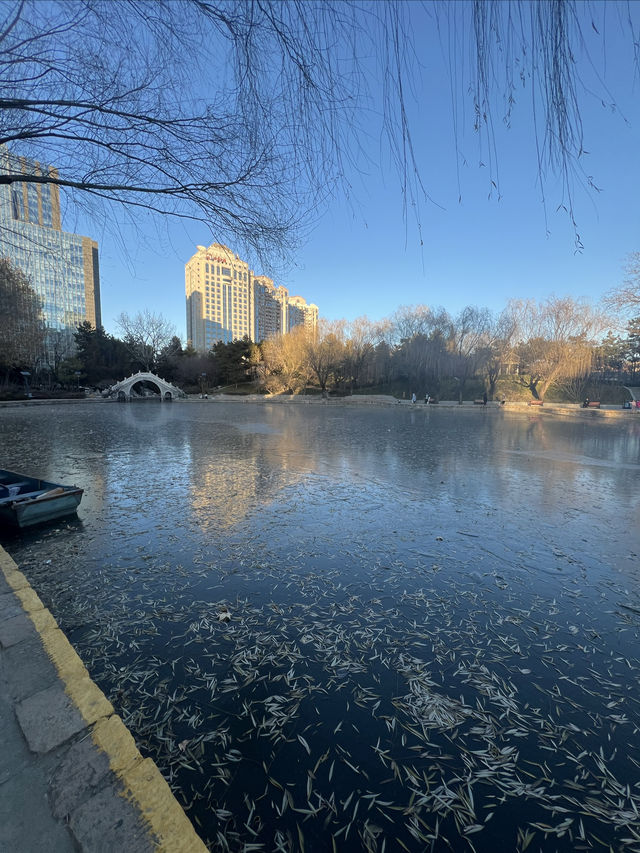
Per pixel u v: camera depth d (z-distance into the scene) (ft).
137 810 4.20
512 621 11.43
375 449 42.19
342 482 27.48
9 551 15.93
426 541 17.24
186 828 4.07
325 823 6.05
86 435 51.52
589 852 5.65
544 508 22.02
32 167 8.77
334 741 7.45
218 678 9.05
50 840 3.86
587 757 7.18
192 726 7.75
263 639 10.48
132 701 8.34
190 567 14.64
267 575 14.06
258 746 7.34
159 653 9.88
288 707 8.25
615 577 14.15
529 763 7.06
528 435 55.98
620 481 28.63
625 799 6.42
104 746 4.93
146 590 12.97
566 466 33.96
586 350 115.55
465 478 29.14
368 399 135.85
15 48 5.79
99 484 26.66
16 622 7.47
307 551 16.08
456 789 6.58
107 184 8.68
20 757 4.74
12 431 54.95
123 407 107.34
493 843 5.77
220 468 31.89
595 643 10.48
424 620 11.44
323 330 147.33
